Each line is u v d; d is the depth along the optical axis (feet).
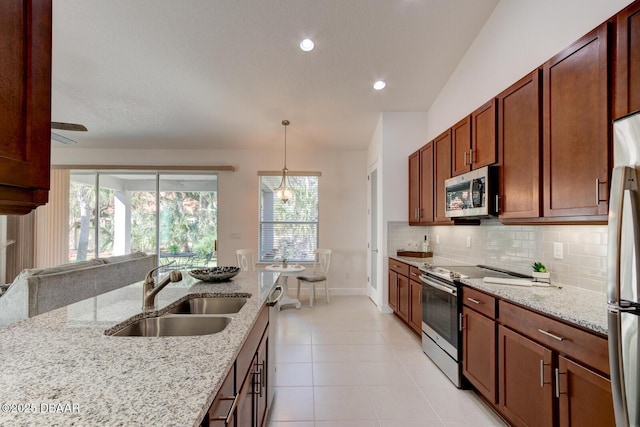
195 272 7.66
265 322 5.88
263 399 5.61
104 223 17.70
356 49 10.25
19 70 2.38
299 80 11.73
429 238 14.16
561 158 5.59
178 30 9.32
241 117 14.29
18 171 2.36
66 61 10.41
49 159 2.67
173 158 17.66
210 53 10.24
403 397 7.30
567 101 5.46
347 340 10.80
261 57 10.48
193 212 17.94
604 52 4.72
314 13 8.87
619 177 3.34
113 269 10.75
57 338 3.58
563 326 4.66
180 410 2.22
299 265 15.84
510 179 7.07
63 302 8.54
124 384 2.56
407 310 11.55
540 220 6.22
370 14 8.98
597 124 4.85
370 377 8.24
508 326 5.96
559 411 4.73
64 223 17.39
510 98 7.08
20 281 7.71
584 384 4.30
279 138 16.48
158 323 4.77
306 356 9.51
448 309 8.16
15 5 2.33
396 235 14.15
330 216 17.78
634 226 3.27
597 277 6.03
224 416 3.10
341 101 13.16
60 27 9.09
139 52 10.14
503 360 6.07
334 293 17.69
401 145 14.06
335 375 8.34
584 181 5.10
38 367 2.85
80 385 2.53
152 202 17.79
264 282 7.30
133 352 3.21
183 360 3.02
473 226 10.47
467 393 7.48
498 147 7.52
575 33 6.45
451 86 11.70
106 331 3.85
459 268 9.48
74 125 9.23
